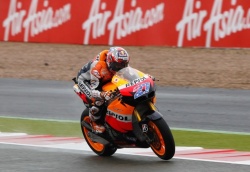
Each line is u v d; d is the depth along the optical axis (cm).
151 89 2561
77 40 7575
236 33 6681
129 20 7175
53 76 6247
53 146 3061
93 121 2805
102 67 2698
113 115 2672
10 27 8000
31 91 5319
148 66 6456
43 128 3681
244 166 2530
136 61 6662
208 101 4716
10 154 2819
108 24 7319
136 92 2550
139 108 2597
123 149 2992
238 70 6144
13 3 7950
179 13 6931
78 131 3578
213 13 6762
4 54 7444
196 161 2644
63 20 7606
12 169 2498
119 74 2639
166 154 2562
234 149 3011
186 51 7050
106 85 2728
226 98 4856
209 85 5550
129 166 2572
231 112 4250
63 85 5684
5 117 4109
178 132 3547
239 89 5334
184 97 4912
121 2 7219
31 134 3462
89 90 2781
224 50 6988
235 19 6669
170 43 7000
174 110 4331
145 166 2559
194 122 3888
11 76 6300
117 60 2631
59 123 3869
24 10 7869
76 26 7544
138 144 2661
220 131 3575
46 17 7719
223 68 6256
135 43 7156
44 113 4272
